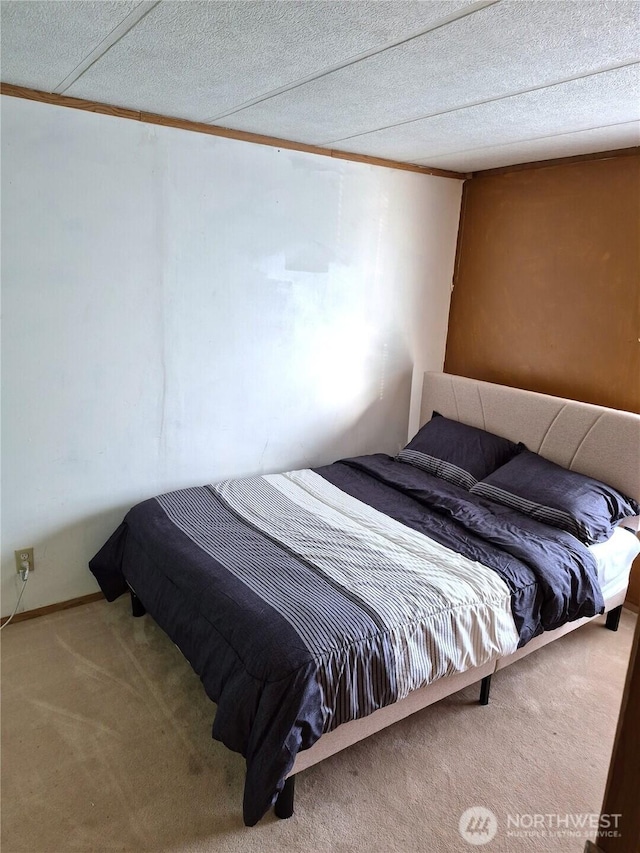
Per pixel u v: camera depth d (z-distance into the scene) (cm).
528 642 243
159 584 232
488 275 366
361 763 207
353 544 248
